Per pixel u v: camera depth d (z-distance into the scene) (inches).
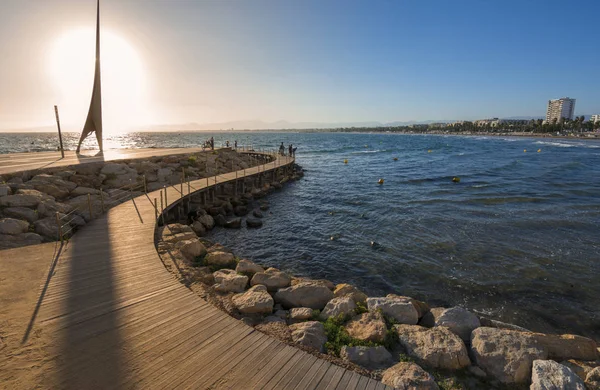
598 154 2662.4
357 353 229.9
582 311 403.2
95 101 1198.9
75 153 1228.5
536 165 1895.9
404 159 2409.0
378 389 178.4
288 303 318.7
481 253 574.9
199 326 231.0
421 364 233.3
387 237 671.8
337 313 290.2
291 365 194.1
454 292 450.6
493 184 1250.0
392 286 471.2
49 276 305.3
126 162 968.9
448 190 1143.6
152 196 703.1
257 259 572.1
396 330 269.6
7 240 411.8
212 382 176.7
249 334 224.4
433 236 665.6
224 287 314.2
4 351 195.2
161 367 186.7
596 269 510.3
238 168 1381.6
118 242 408.8
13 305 250.1
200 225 689.0
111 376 177.9
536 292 447.2
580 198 985.5
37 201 543.2
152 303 261.1
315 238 676.7
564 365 235.8
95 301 260.5
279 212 892.0
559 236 650.8
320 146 4274.1
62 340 208.4
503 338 252.1
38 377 175.2
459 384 216.1
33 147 3174.2
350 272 518.0
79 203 608.7
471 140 5940.0
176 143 4623.5
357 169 1844.2
